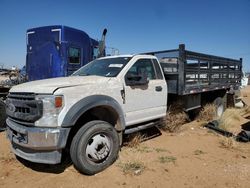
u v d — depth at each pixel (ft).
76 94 12.72
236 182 12.59
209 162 15.10
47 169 13.66
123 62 16.55
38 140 11.80
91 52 32.55
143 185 12.10
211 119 26.43
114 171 13.44
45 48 28.25
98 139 13.19
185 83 21.27
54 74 27.73
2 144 17.78
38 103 11.91
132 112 16.21
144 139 19.17
